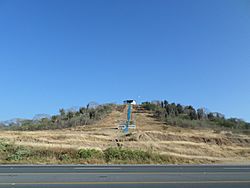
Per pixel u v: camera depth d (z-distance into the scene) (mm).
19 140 42844
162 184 15062
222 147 51312
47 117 80250
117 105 91562
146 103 92562
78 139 47938
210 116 87125
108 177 16984
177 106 89062
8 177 16438
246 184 15680
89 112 81250
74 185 14305
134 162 29656
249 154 47719
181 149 46688
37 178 16172
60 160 28891
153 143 48156
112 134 56156
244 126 81875
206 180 16656
